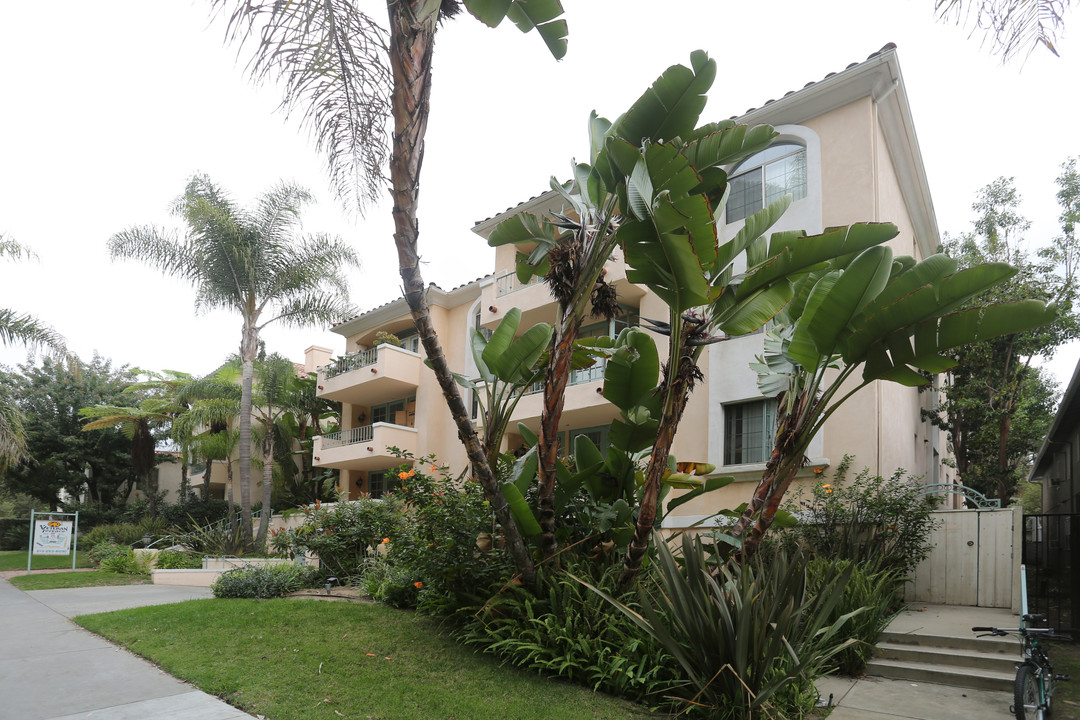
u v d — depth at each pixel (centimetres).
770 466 705
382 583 988
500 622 723
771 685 571
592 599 684
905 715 606
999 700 650
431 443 2153
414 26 539
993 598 1002
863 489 1086
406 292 608
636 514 816
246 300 2011
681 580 595
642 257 639
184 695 591
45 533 1766
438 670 664
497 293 1933
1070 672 752
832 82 1236
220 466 3173
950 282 609
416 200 580
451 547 740
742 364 1295
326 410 2698
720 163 691
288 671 653
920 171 1439
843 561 854
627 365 793
